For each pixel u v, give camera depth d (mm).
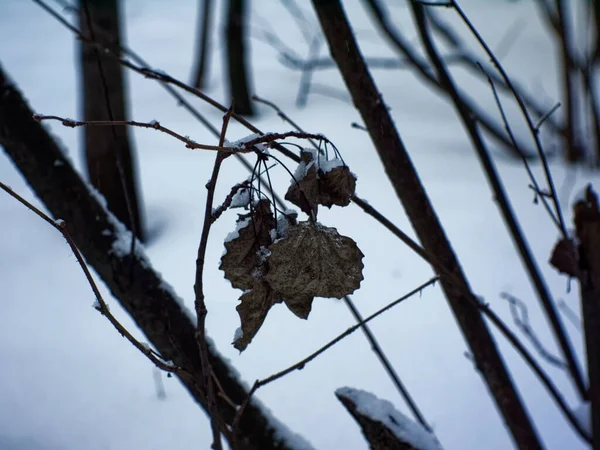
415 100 5059
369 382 1573
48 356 1734
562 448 1236
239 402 754
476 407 1439
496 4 8133
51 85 5211
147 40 7199
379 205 2885
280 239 580
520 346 833
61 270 2340
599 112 4160
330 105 4648
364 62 767
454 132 4227
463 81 5496
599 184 3059
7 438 1344
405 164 780
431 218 795
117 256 743
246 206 585
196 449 1311
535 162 3539
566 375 1541
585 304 762
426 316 1935
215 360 753
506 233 2609
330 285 583
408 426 745
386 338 1809
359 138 3826
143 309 739
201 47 5129
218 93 5105
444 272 767
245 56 4430
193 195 2963
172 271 2176
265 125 4102
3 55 6344
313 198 593
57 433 1373
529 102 3602
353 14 7688
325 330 1858
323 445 1322
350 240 586
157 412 1464
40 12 8133
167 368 601
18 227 2783
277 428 763
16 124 744
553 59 6070
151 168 3393
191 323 751
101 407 1482
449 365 1646
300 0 8438
